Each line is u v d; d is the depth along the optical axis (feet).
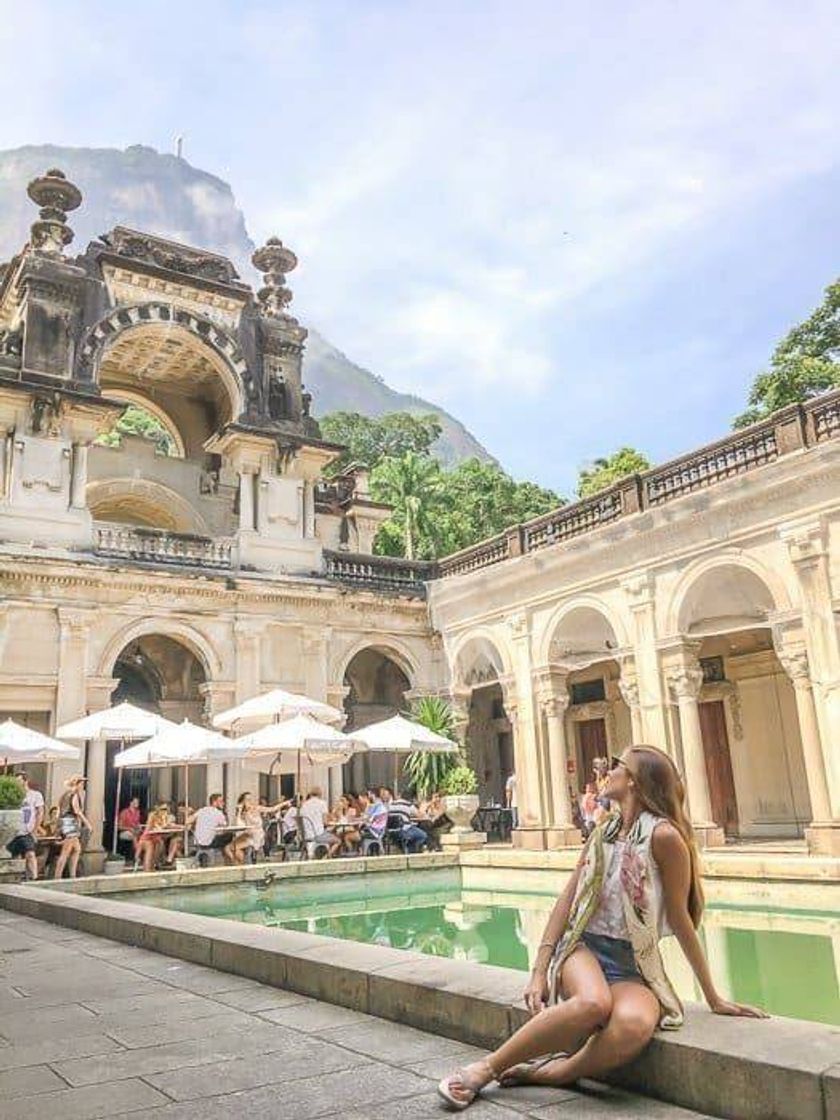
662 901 11.12
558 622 60.03
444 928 32.35
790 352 98.48
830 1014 18.06
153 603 63.26
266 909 39.17
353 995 15.96
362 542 92.99
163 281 70.33
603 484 124.67
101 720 52.44
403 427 213.05
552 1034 10.42
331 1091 11.36
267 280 78.69
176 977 19.67
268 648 67.46
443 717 66.85
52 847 51.08
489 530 157.99
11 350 64.23
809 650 44.34
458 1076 10.69
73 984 19.24
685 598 51.37
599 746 74.49
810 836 43.04
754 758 62.69
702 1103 10.16
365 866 46.09
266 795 70.69
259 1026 14.97
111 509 80.12
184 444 82.17
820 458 44.55
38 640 58.80
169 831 52.65
